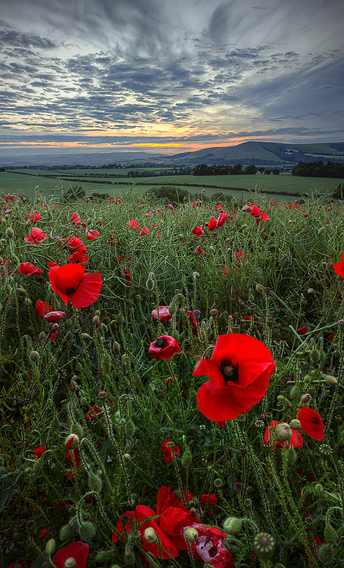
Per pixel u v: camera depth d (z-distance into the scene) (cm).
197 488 149
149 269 299
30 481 129
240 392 106
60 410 190
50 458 142
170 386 186
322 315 292
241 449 116
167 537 114
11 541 136
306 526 108
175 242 390
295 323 282
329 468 134
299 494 133
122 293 314
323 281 316
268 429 122
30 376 192
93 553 127
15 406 159
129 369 162
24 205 416
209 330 207
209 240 420
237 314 279
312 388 159
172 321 201
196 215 497
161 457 160
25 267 242
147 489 156
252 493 141
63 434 160
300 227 430
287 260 359
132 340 229
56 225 331
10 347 219
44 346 180
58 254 306
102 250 327
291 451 109
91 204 483
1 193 610
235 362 109
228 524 85
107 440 145
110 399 167
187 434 169
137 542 104
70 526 105
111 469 147
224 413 105
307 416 123
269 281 349
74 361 217
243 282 317
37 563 117
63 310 227
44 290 280
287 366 158
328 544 86
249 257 356
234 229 466
